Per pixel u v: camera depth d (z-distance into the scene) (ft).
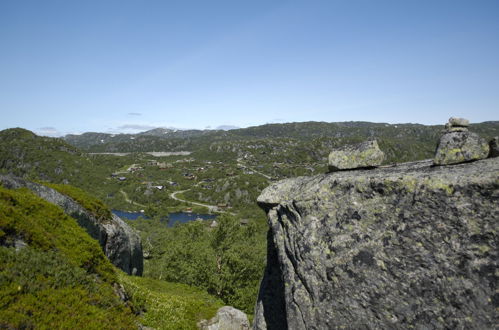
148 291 53.93
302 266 32.55
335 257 30.42
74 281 33.19
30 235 34.42
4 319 23.04
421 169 31.22
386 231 28.66
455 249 25.04
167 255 150.20
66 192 70.95
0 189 40.04
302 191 37.06
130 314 38.09
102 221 74.74
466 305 23.61
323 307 29.96
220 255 138.92
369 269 28.37
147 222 423.23
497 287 22.77
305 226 33.86
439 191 26.76
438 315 24.57
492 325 22.36
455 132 32.19
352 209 31.37
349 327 28.27
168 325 44.98
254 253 133.08
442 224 26.11
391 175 30.63
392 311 26.53
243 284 122.42
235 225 149.59
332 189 33.78
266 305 42.09
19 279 27.30
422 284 25.79
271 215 40.24
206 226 377.91
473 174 26.07
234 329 54.49
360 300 28.17
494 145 29.66
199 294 79.10
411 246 27.04
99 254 43.57
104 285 38.47
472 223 24.81
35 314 25.25
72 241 40.73
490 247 23.68
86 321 28.76
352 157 38.52
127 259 82.74
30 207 41.37
